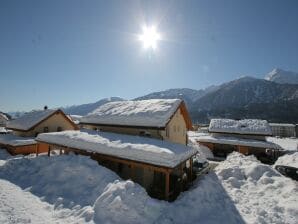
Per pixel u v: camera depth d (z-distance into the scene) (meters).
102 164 15.98
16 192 11.93
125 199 9.80
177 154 13.06
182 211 10.85
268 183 14.75
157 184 15.87
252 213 11.02
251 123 34.12
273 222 10.02
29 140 25.92
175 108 18.67
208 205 11.86
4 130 43.94
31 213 9.55
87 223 8.95
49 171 14.41
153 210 9.96
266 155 29.97
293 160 20.86
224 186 15.13
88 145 15.86
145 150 13.24
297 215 10.38
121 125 18.97
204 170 19.92
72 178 13.11
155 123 17.25
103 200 10.02
